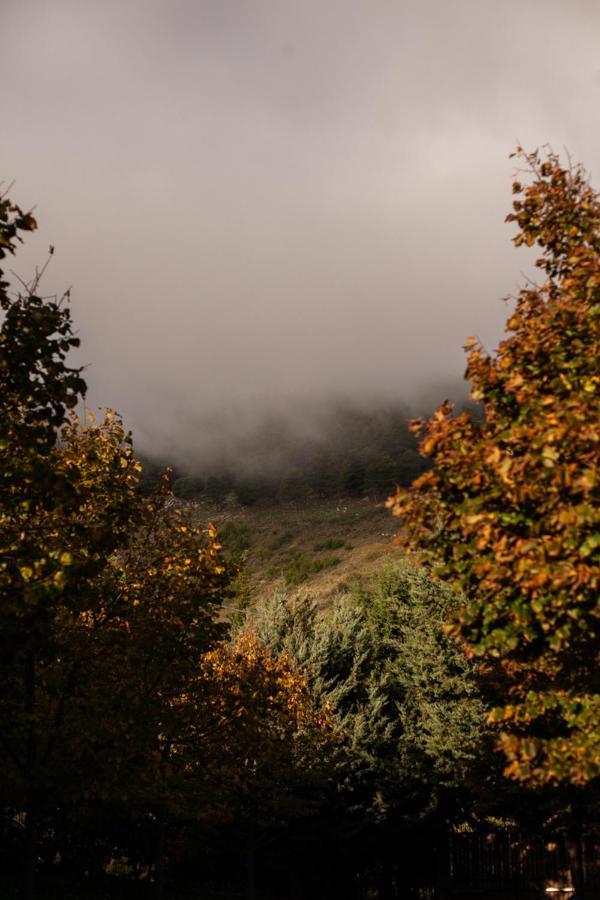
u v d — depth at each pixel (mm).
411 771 29156
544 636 8039
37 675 12352
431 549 8008
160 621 12930
